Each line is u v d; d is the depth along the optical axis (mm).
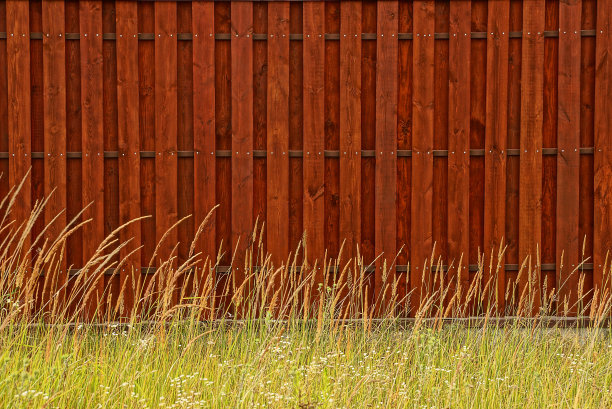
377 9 5453
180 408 3443
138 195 5477
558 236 5590
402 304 5539
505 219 5574
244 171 5480
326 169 5520
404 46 5512
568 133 5566
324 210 5527
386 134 5500
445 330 5289
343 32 5449
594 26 5574
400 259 5555
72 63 5453
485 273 5570
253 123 5500
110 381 3691
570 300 5586
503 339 4820
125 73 5430
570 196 5582
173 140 5469
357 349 4684
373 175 5535
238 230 5492
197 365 4113
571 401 3809
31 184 5488
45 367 3482
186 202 5516
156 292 5477
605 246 5590
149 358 4152
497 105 5527
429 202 5520
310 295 5352
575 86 5547
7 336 3910
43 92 5453
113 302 5465
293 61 5484
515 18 5551
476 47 5535
